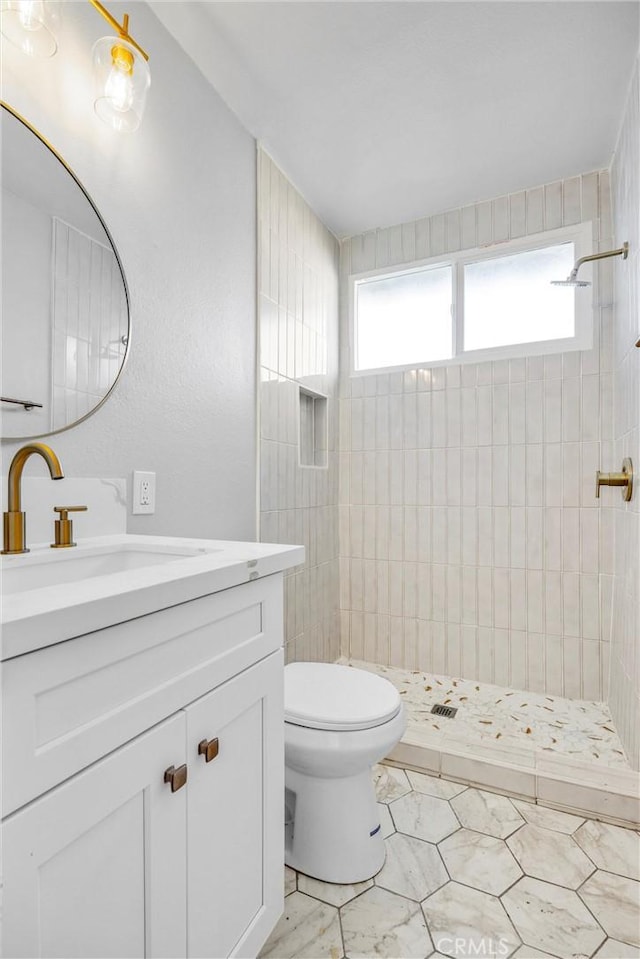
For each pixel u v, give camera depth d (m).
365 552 2.59
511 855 1.31
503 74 1.59
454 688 2.24
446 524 2.41
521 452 2.26
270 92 1.64
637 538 1.58
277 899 0.93
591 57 1.53
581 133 1.88
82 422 1.11
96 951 0.55
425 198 2.31
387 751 1.23
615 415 2.05
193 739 0.70
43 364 1.01
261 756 0.88
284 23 1.39
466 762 1.64
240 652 0.82
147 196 1.32
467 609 2.35
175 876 0.66
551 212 2.21
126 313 1.23
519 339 2.32
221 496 1.64
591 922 1.11
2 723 0.45
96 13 1.16
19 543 0.88
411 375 2.51
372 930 1.09
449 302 2.48
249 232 1.82
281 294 2.05
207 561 0.80
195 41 1.44
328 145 1.92
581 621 2.14
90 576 1.00
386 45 1.47
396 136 1.88
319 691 1.35
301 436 2.42
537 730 1.84
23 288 0.97
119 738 0.58
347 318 2.67
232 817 0.80
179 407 1.43
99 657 0.55
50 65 1.04
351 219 2.48
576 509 2.15
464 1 1.34
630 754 1.61
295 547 1.00
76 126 1.10
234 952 0.79
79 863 0.53
